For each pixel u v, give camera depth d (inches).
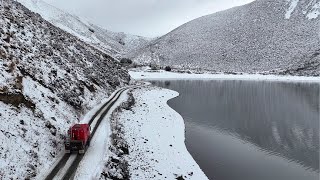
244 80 5575.8
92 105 1727.4
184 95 3289.9
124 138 1304.1
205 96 3240.7
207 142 1537.9
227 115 2239.2
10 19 1675.7
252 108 2554.1
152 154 1217.4
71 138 962.7
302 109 2518.5
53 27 2701.8
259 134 1732.3
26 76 1226.6
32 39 1686.8
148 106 2237.9
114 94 2357.3
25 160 811.4
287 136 1700.3
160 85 4426.7
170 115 2074.3
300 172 1191.6
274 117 2191.2
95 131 1229.1
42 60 1535.4
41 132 983.0
